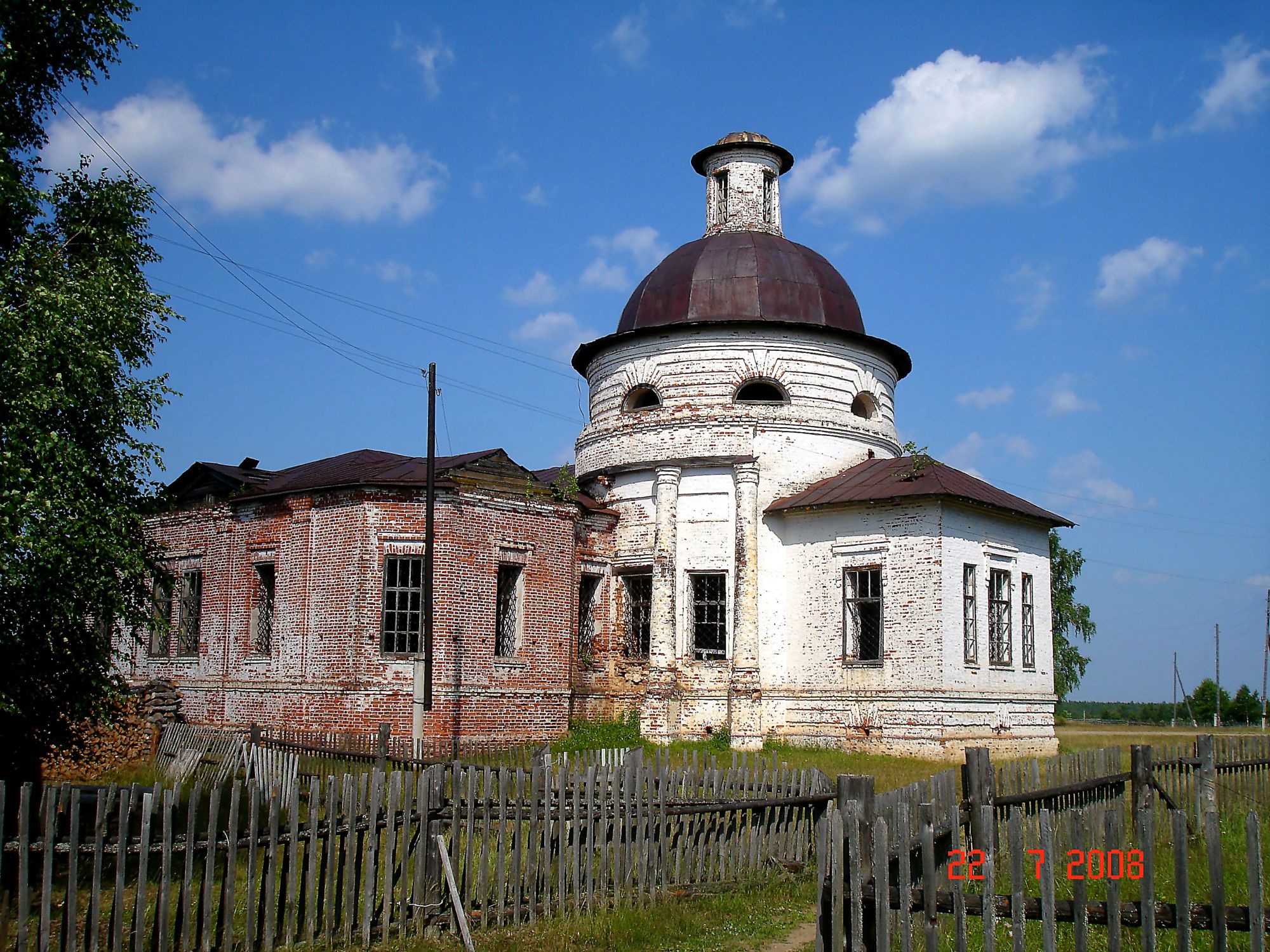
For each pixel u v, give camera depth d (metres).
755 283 31.09
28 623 13.39
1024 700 28.41
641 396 32.16
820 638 28.06
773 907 12.27
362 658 25.98
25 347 12.70
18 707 13.62
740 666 28.20
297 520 27.75
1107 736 41.72
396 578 26.52
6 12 13.80
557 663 28.58
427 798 10.77
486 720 26.75
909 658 26.31
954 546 26.61
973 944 10.09
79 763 22.45
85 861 12.00
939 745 25.55
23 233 14.38
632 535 30.80
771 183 34.50
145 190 15.45
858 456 30.75
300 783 19.12
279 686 27.39
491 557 27.34
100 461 13.87
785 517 29.23
